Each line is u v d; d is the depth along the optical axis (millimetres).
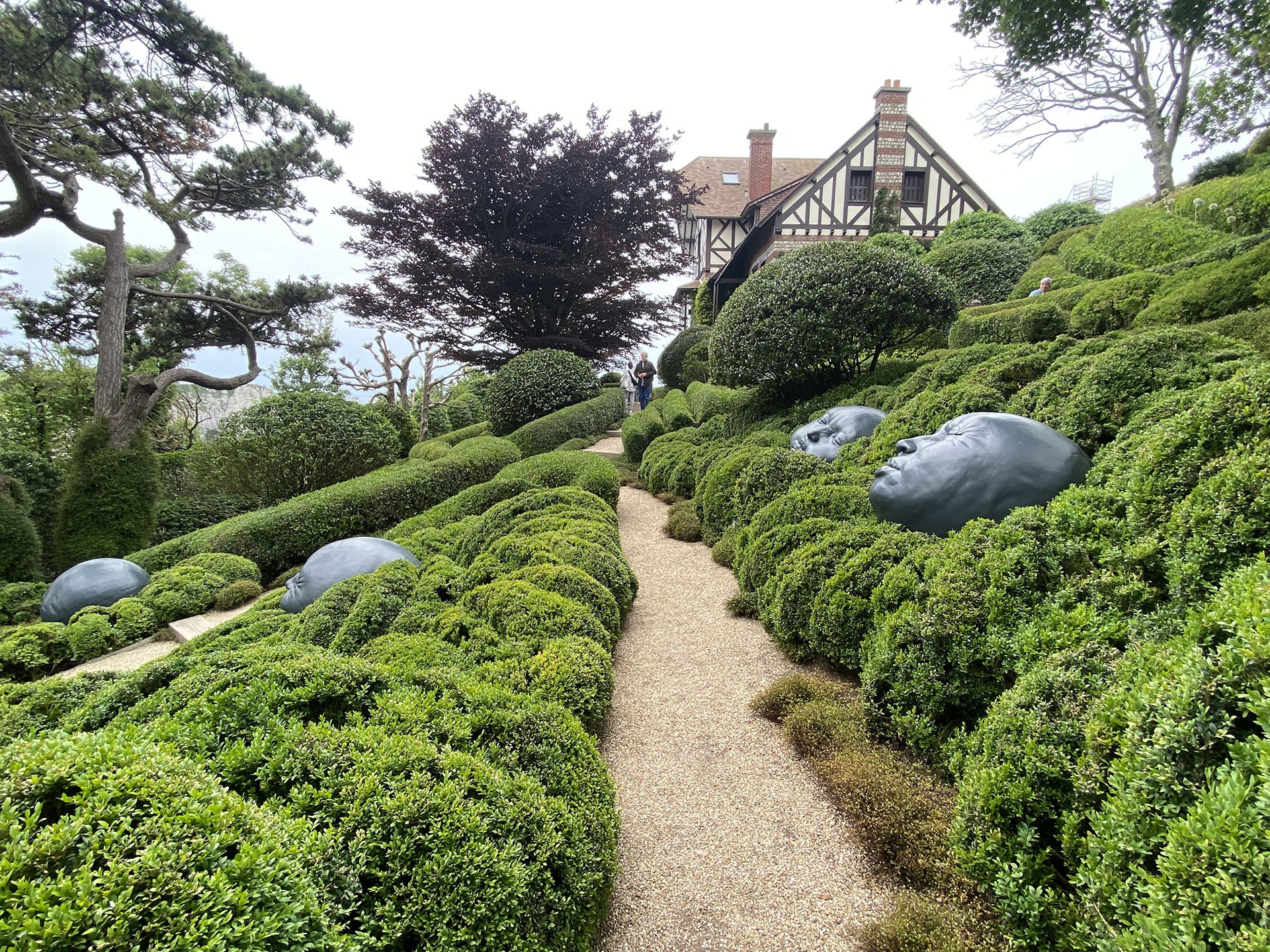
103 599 7449
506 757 2143
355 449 11547
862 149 20250
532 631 3469
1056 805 1839
